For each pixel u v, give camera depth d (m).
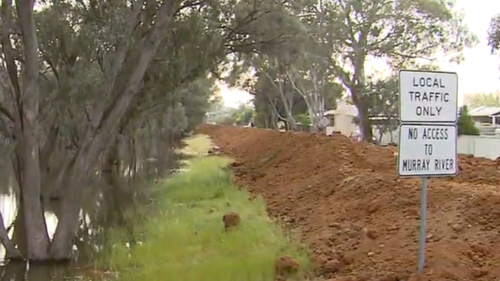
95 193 25.09
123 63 14.95
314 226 13.53
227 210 17.17
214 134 77.75
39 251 13.35
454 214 10.70
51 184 19.44
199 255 12.14
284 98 55.66
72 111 19.00
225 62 26.58
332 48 37.91
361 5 40.22
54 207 18.95
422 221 8.29
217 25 21.27
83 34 16.88
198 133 85.56
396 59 42.34
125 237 15.27
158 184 27.00
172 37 20.02
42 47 17.42
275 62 28.78
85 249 14.56
